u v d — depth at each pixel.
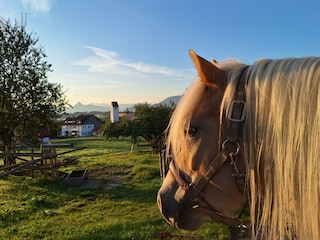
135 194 9.20
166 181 1.66
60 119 17.20
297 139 1.19
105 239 5.34
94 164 16.31
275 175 1.25
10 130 14.52
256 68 1.37
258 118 1.29
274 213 1.26
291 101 1.22
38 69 14.78
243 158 1.34
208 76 1.41
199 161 1.42
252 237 1.34
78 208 7.73
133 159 18.02
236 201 1.44
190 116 1.44
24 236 5.66
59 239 5.40
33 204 8.01
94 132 79.56
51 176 11.62
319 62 1.24
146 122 23.95
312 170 1.15
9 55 13.98
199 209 1.47
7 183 10.91
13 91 14.09
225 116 1.36
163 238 5.21
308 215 1.16
